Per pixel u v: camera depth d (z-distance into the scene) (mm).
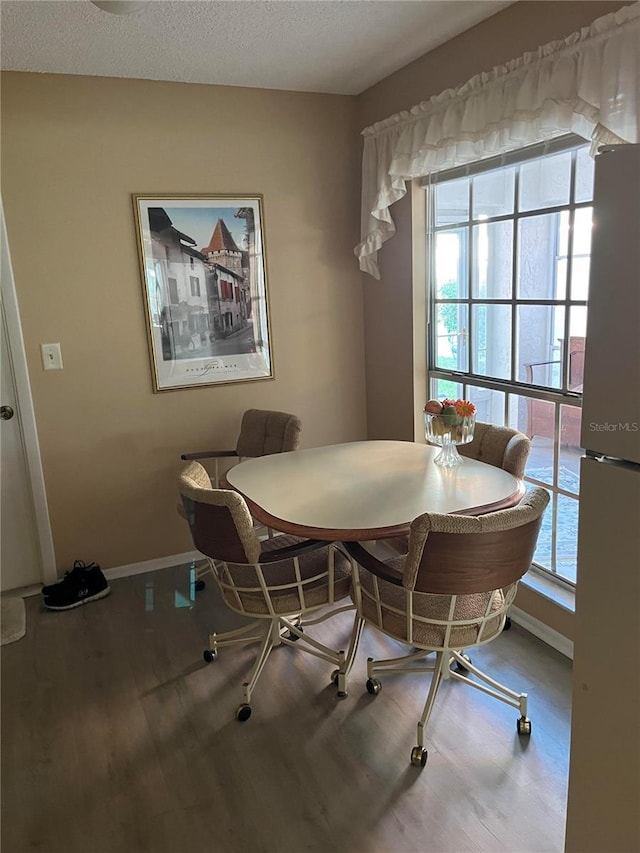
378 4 2229
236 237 3217
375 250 3262
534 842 1658
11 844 1716
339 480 2336
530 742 2010
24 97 2727
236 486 2318
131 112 2914
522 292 2562
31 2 2070
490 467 2410
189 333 3205
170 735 2109
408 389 3271
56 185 2836
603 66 1888
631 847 1204
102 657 2576
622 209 1032
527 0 2201
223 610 2920
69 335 2973
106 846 1702
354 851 1656
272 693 2301
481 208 2727
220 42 2504
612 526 1136
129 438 3174
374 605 2018
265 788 1872
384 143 2988
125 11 1951
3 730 2160
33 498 3043
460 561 1743
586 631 1217
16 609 2957
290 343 3451
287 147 3248
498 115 2316
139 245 3025
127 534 3252
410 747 2010
